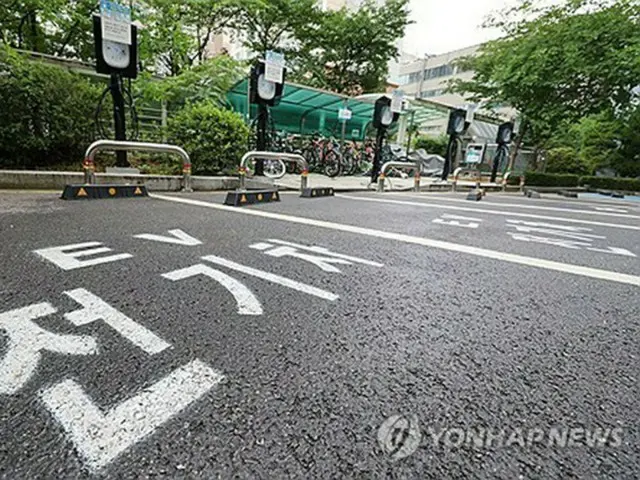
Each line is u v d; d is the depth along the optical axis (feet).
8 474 2.21
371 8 57.98
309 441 2.61
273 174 29.99
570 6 37.35
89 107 18.44
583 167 57.36
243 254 7.34
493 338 4.35
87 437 2.53
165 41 31.42
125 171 17.17
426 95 127.95
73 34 32.68
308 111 45.50
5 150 15.84
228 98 38.58
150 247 7.45
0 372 3.18
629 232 12.95
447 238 10.27
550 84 37.86
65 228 8.64
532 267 7.62
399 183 34.50
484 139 72.54
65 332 3.92
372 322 4.61
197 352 3.68
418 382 3.38
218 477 2.28
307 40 53.83
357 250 8.28
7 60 15.58
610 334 4.59
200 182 19.45
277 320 4.51
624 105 40.27
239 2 37.17
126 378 3.19
